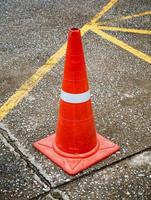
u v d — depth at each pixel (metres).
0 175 1.55
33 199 1.43
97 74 2.31
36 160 1.62
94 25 3.00
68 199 1.43
